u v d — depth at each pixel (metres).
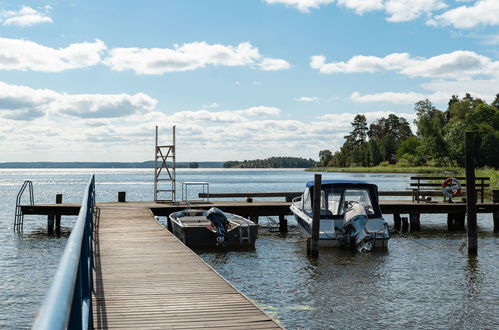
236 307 7.03
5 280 13.47
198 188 68.75
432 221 26.92
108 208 22.66
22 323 9.86
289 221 27.66
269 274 13.73
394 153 164.38
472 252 16.28
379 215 17.72
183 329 6.04
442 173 98.62
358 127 190.00
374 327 9.34
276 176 143.88
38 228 24.45
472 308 10.55
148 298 7.50
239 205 22.81
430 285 12.49
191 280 8.73
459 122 113.50
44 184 91.81
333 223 17.33
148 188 71.31
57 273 1.27
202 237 17.19
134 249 12.04
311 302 10.95
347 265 14.91
